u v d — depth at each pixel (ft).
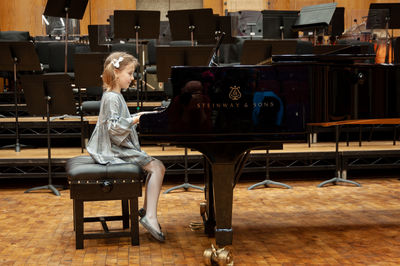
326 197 14.40
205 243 9.73
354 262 8.39
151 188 9.90
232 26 20.49
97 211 12.77
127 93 24.71
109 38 21.95
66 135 18.76
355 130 19.79
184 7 36.68
